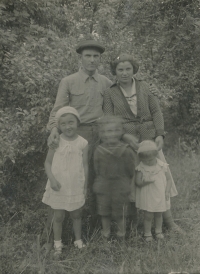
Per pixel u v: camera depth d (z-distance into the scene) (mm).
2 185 3887
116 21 5094
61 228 3131
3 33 4324
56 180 2963
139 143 3254
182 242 3193
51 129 3092
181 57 6242
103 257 3000
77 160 3004
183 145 6078
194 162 5266
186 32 6195
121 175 3012
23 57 3959
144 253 2992
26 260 2910
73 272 2811
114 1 5500
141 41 6238
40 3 4883
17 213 3672
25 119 3803
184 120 6469
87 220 3533
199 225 3576
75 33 4871
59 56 4098
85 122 3219
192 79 6066
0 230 3369
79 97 3203
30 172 4117
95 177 3166
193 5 6148
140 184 3252
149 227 3334
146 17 6227
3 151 3465
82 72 3240
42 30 4598
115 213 3092
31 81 3768
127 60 3156
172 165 5340
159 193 3240
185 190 4406
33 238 3295
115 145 2957
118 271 2787
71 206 2979
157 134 3326
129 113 3236
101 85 3297
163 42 6230
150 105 3326
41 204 3887
